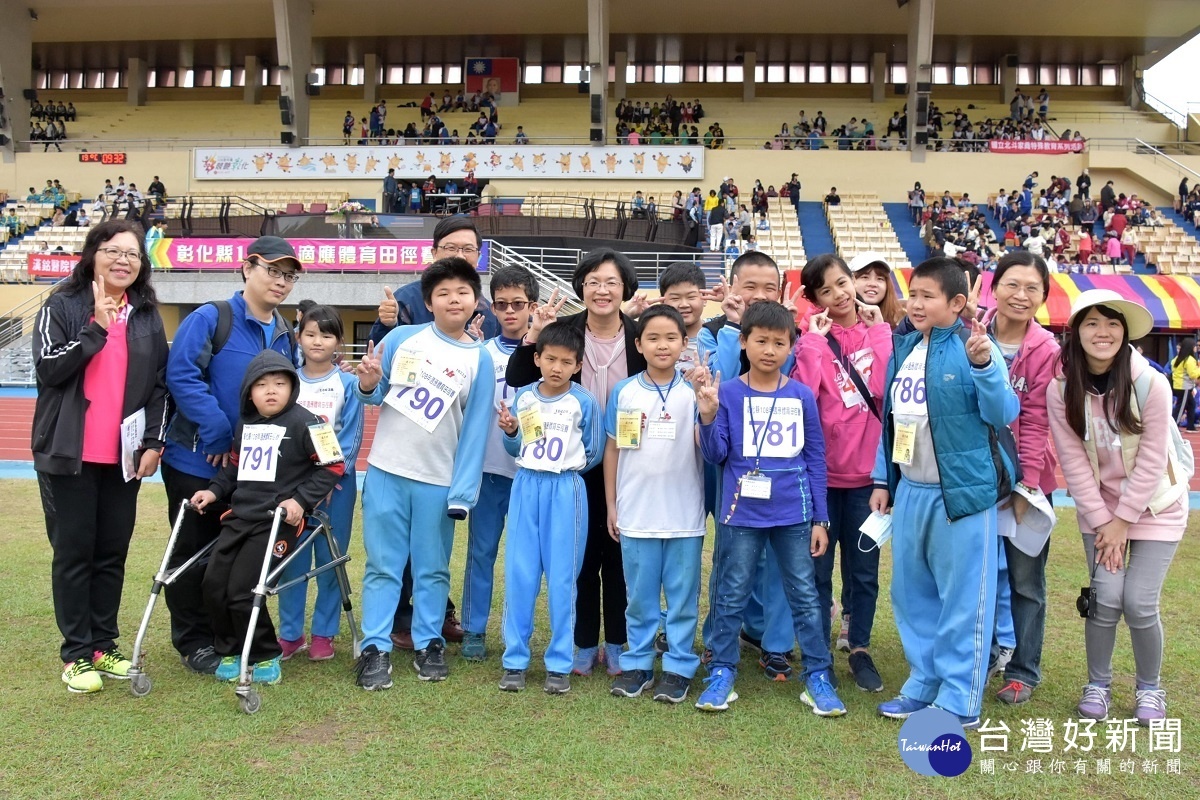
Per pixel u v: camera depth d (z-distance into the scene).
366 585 3.93
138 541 6.28
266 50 32.47
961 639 3.43
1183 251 22.02
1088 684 3.63
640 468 3.74
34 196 26.78
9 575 5.32
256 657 3.73
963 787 2.93
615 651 4.05
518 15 29.17
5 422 13.48
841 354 4.14
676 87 32.53
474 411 3.95
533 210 22.09
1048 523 3.66
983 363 3.30
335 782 2.86
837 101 31.45
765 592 4.01
